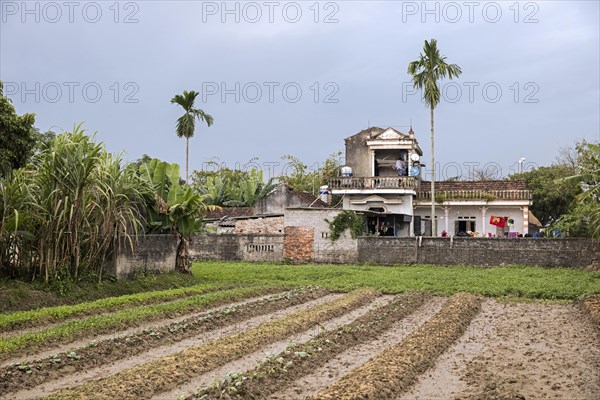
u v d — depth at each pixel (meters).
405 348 14.95
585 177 31.02
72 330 16.08
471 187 49.44
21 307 19.86
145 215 28.27
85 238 23.06
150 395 11.59
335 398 10.86
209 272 33.06
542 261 35.56
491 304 23.48
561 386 12.42
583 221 35.50
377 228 46.78
